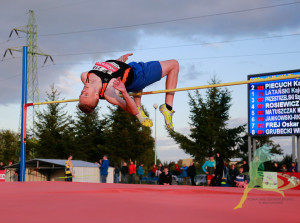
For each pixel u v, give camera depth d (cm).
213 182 1630
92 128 4281
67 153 4206
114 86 730
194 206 511
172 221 357
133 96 897
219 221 362
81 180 2561
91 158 4238
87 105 755
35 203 529
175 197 683
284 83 1969
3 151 5522
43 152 4281
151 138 4031
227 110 3014
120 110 3922
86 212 422
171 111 853
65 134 4328
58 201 561
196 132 2972
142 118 791
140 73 794
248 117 2061
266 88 2022
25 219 364
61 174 2712
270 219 386
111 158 3866
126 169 2442
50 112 4419
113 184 1249
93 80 762
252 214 429
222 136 2941
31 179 2714
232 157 2953
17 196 659
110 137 3909
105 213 414
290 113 1944
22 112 1552
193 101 3064
